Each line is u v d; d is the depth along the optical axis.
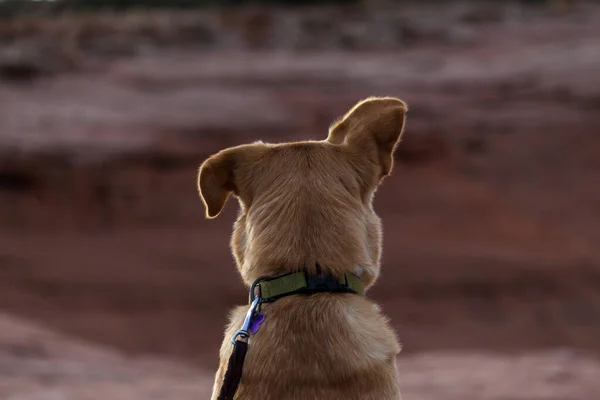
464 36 62.44
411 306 26.86
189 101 44.47
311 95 47.88
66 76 47.53
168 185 35.78
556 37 60.09
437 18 66.75
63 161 35.25
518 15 68.38
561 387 11.12
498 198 36.59
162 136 38.94
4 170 34.31
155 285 27.61
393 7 71.25
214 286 27.78
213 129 40.62
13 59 46.41
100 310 25.78
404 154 39.81
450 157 39.91
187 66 52.19
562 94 46.22
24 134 36.97
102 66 51.16
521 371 12.23
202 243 31.77
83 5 85.31
